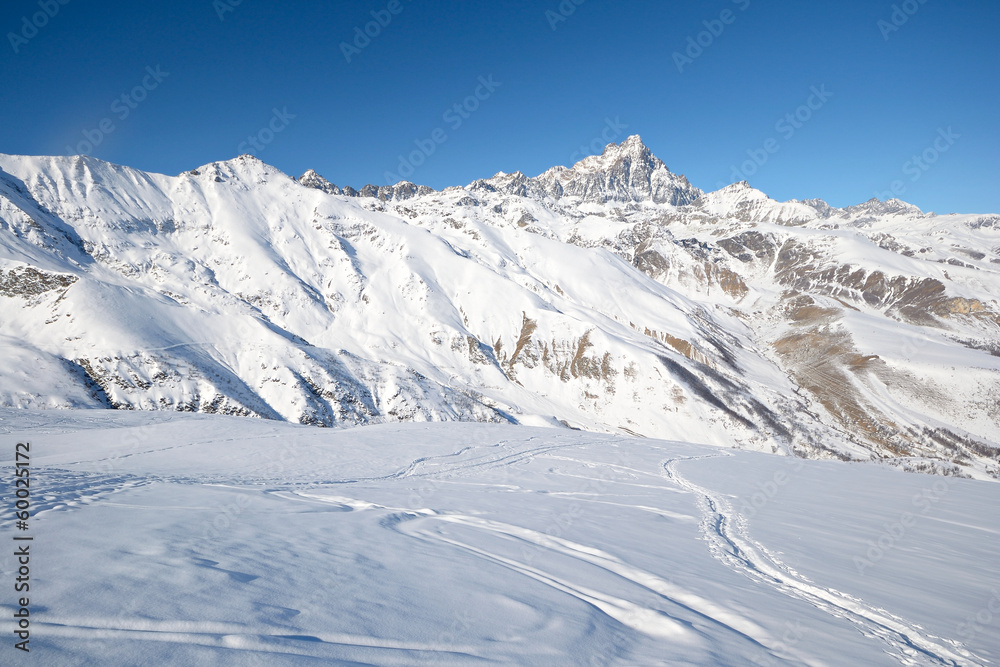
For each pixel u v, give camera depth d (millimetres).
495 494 20141
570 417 116062
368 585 6328
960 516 20578
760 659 5836
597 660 5125
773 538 14289
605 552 10695
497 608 6211
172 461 26391
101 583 4969
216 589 5258
